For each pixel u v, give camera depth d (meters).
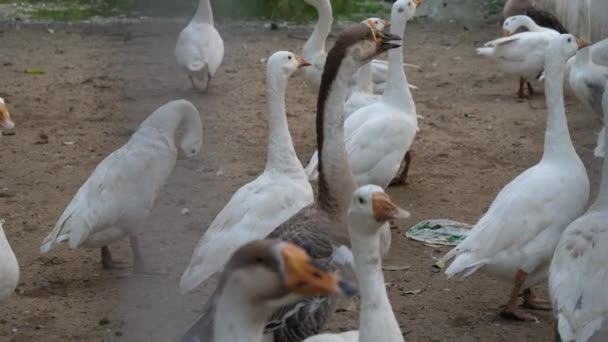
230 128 12.43
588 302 5.83
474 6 21.38
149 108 12.12
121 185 7.61
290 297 3.35
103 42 17.95
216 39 13.87
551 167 7.08
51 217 9.52
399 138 9.04
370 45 6.81
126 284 7.51
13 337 6.86
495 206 6.96
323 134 6.61
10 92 14.71
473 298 7.63
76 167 11.20
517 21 14.89
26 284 7.83
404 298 7.63
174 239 8.12
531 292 7.41
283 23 18.77
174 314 6.84
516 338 6.88
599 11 12.91
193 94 13.82
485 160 11.41
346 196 6.47
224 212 6.82
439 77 15.86
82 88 14.86
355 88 10.91
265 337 5.70
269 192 6.88
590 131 12.15
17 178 10.79
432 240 8.80
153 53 12.69
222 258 6.59
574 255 6.03
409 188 10.41
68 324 7.04
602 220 6.16
